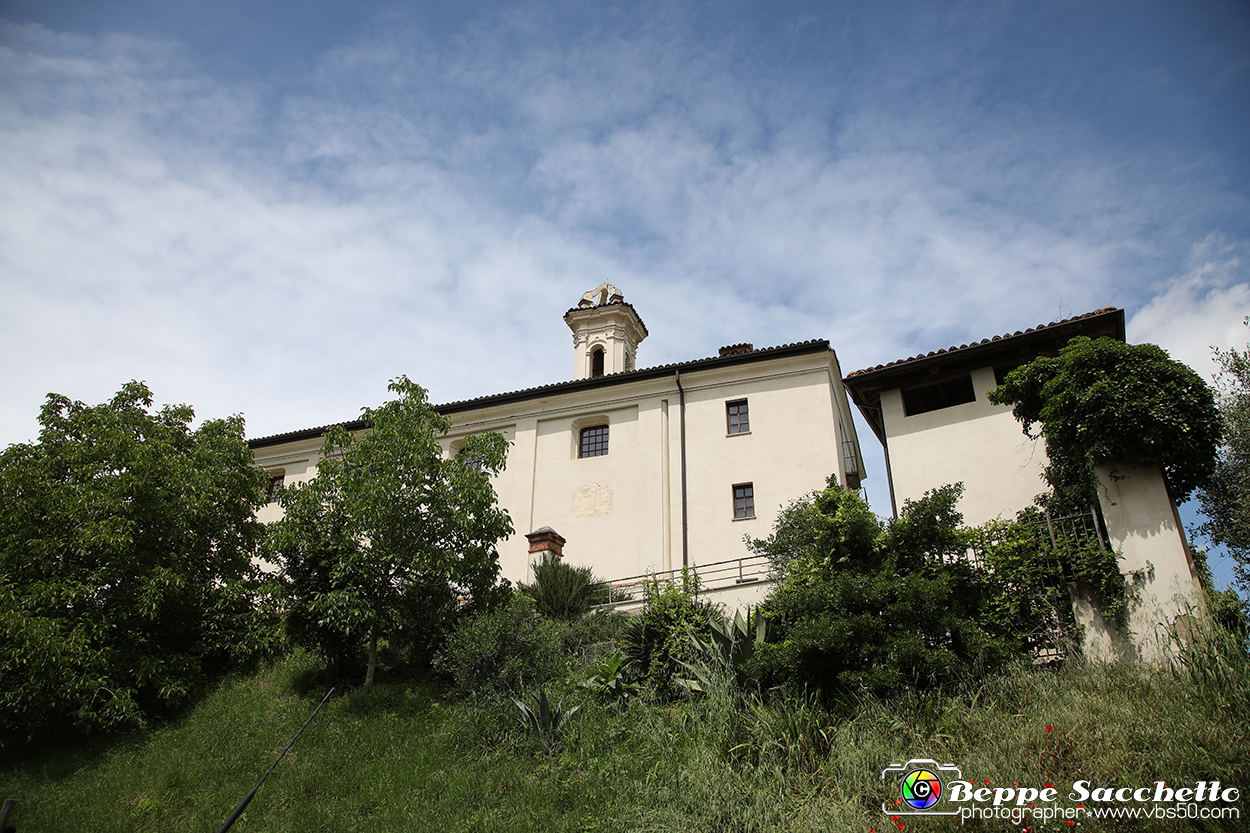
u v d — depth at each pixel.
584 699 13.08
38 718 13.20
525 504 24.56
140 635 14.96
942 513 12.33
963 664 10.66
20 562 14.27
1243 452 14.93
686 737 11.09
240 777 12.52
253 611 16.53
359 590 15.06
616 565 22.56
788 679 11.55
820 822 8.89
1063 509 13.42
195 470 16.53
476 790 11.22
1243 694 8.97
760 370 24.08
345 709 14.41
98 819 11.45
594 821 9.96
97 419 16.23
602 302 34.16
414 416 16.92
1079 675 10.56
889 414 19.70
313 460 28.12
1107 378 12.62
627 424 24.92
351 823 10.85
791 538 15.49
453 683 15.01
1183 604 11.09
